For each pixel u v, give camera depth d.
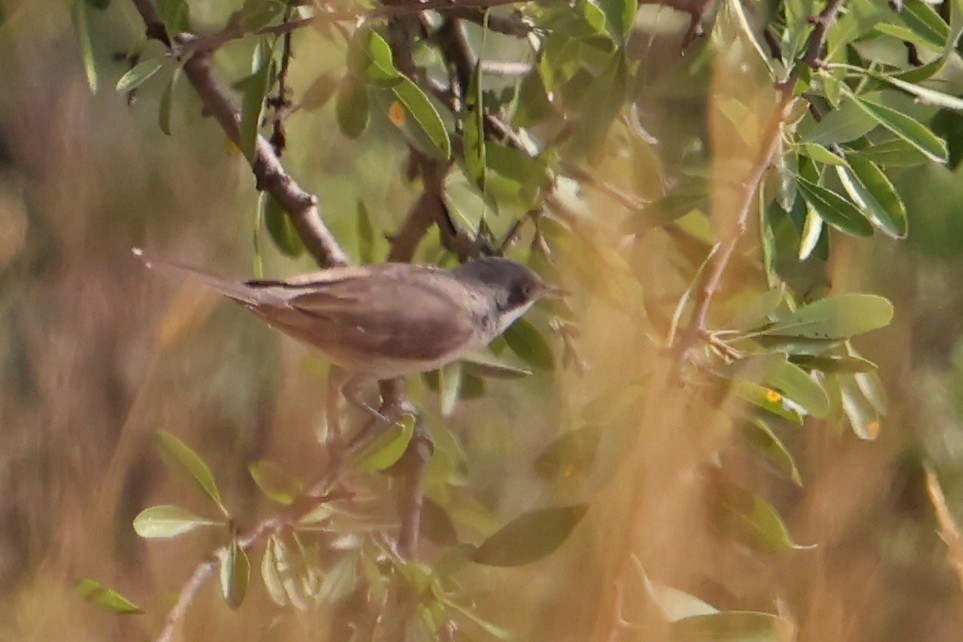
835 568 8.36
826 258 6.38
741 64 5.70
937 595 8.40
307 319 6.27
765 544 5.51
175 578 9.98
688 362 5.18
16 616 10.02
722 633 5.26
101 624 9.98
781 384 5.14
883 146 5.65
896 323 8.87
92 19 7.19
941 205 8.96
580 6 5.73
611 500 5.32
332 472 5.96
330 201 9.55
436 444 7.01
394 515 6.41
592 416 5.30
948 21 6.14
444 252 8.02
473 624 5.69
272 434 10.37
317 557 5.88
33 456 10.73
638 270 6.26
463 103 6.89
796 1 5.33
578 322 6.66
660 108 6.21
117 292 11.34
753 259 6.08
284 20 6.30
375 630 5.52
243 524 5.96
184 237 11.33
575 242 6.28
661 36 6.17
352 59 5.73
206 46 5.84
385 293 6.36
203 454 10.27
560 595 5.50
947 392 8.84
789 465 5.45
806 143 5.30
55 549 10.24
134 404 10.61
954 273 8.95
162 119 6.53
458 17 6.41
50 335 11.13
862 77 5.71
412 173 7.76
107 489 10.48
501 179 6.65
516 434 10.13
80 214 11.27
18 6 9.03
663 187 6.28
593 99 5.73
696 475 5.43
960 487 8.73
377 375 6.43
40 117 11.57
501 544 5.40
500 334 7.10
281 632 6.02
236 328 10.98
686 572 6.76
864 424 6.29
